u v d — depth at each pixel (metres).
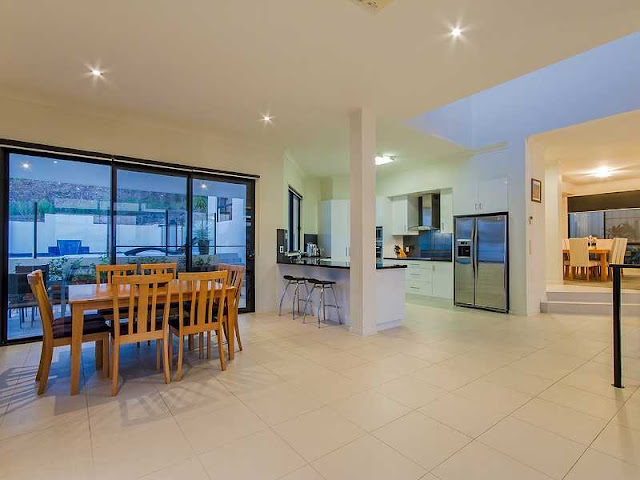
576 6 2.25
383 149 5.72
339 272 4.72
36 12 2.27
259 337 4.01
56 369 3.04
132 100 3.71
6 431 2.01
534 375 2.85
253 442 1.90
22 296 3.81
